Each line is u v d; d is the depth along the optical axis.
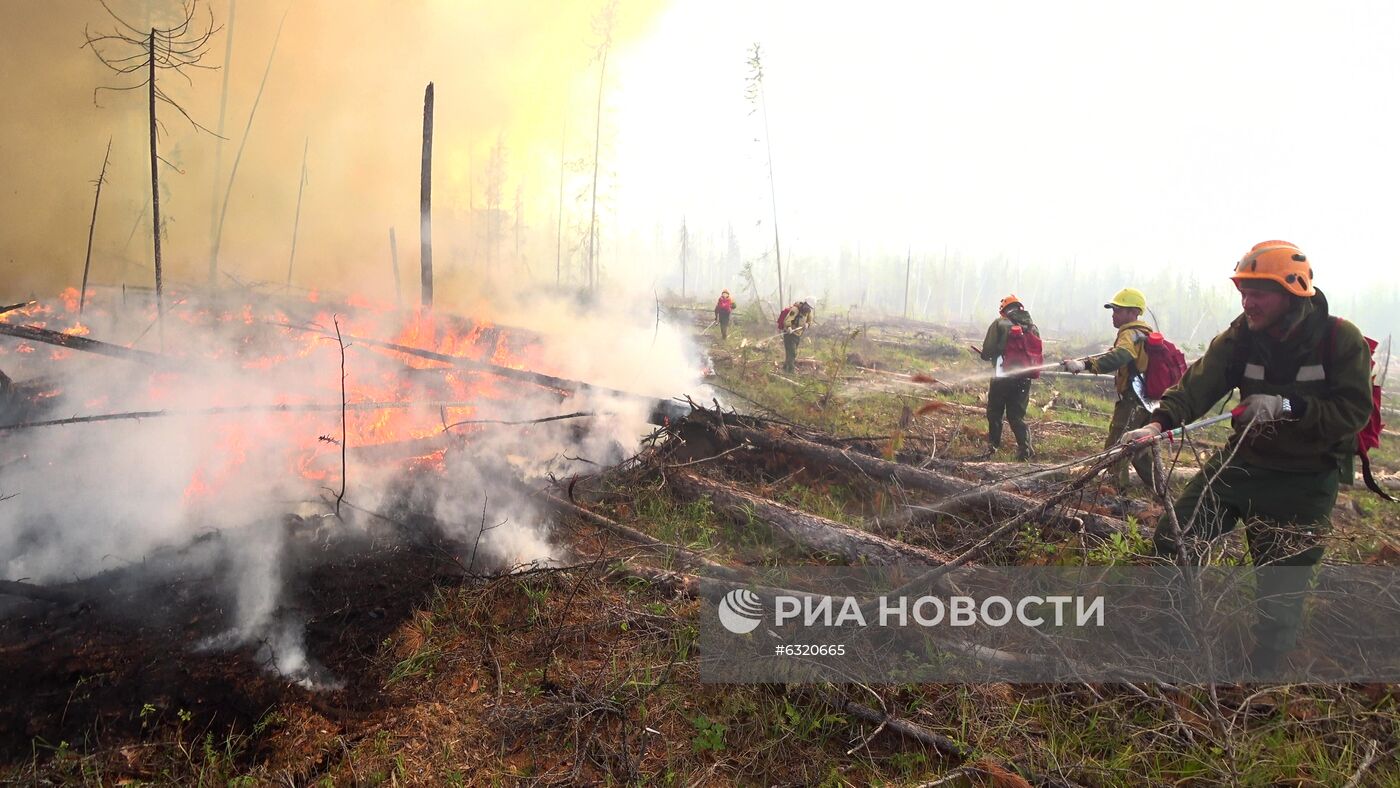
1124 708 2.94
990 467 6.09
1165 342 5.57
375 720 2.94
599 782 2.61
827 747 2.84
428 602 3.77
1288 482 3.09
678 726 2.92
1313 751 2.68
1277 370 3.04
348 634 3.49
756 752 2.78
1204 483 3.35
